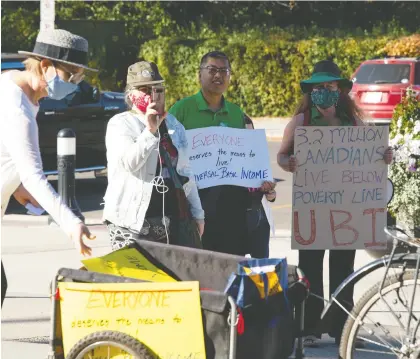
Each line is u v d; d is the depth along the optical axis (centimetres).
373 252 1102
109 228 678
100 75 3700
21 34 3659
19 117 594
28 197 648
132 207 664
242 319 546
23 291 1005
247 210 793
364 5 4197
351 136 784
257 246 802
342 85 799
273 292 589
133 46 3797
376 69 2719
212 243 787
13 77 610
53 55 602
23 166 591
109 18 3950
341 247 789
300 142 780
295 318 649
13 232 1339
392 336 671
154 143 649
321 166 784
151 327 564
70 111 1623
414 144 1041
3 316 903
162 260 647
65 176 1323
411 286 638
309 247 787
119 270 626
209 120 796
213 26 4216
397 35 3591
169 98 3672
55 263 1145
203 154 786
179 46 3641
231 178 786
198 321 556
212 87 786
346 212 790
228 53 3516
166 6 4072
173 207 678
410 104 1075
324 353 777
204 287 635
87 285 574
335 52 3425
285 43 3441
